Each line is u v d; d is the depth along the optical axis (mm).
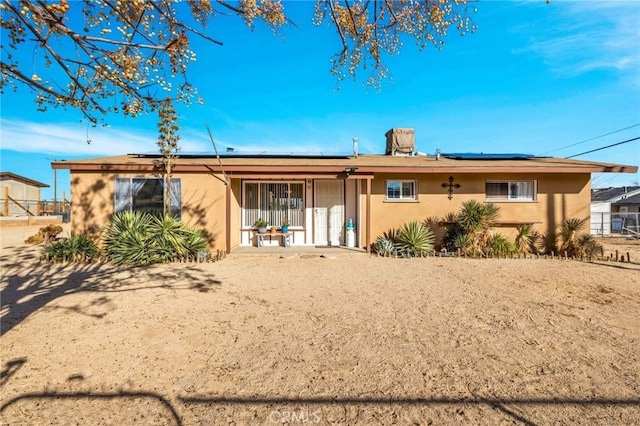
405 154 16391
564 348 4176
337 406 3002
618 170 11562
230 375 3518
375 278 8062
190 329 4754
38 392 3168
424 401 3072
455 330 4773
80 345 4199
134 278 7887
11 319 5090
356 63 4816
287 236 12383
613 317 5324
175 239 9898
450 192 12203
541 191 12234
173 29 3568
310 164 11617
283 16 3852
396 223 12211
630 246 14734
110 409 2922
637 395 3145
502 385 3334
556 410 2928
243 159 13016
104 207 11109
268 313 5469
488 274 8539
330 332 4688
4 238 16281
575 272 8797
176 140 10766
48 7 2750
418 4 4090
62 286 7129
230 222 11359
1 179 32750
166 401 3051
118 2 3053
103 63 3539
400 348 4180
